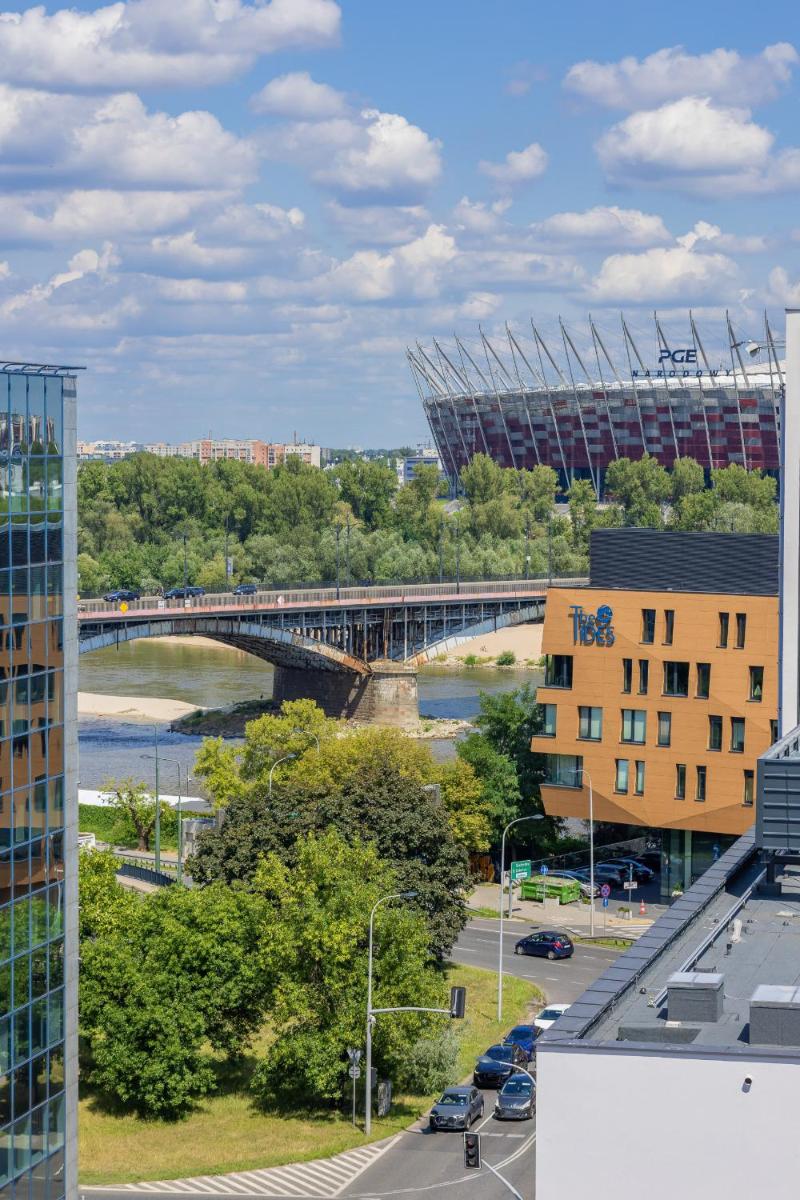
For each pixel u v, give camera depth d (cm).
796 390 10706
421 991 12075
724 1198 5153
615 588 17962
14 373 8069
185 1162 10862
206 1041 13662
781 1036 5531
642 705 17712
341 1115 11894
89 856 13762
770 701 17075
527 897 18138
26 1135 8262
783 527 10781
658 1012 6006
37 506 8269
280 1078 12169
